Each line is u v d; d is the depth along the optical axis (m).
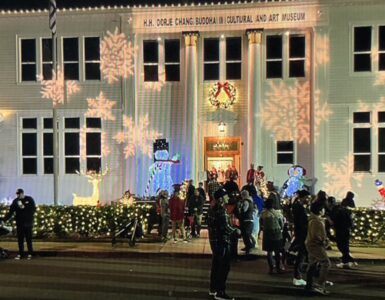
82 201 22.81
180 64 23.44
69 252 14.99
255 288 10.38
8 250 15.41
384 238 16.88
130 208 18.28
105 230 18.08
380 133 22.33
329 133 22.50
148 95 23.55
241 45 23.25
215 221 9.46
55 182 20.34
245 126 22.98
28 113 24.05
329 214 13.15
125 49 23.47
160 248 15.50
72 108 23.88
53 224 18.03
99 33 23.67
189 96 22.95
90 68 23.94
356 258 13.84
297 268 10.62
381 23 22.19
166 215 16.80
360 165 22.50
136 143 23.41
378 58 22.33
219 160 23.11
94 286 10.57
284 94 22.80
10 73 24.12
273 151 22.84
